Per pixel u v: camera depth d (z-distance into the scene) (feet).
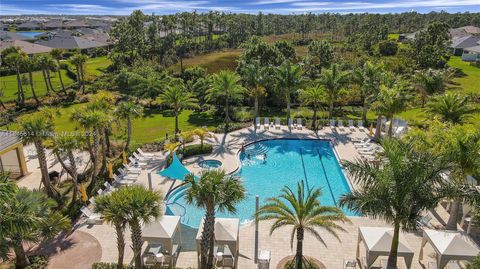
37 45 299.38
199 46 321.93
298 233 54.85
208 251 55.26
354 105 168.45
